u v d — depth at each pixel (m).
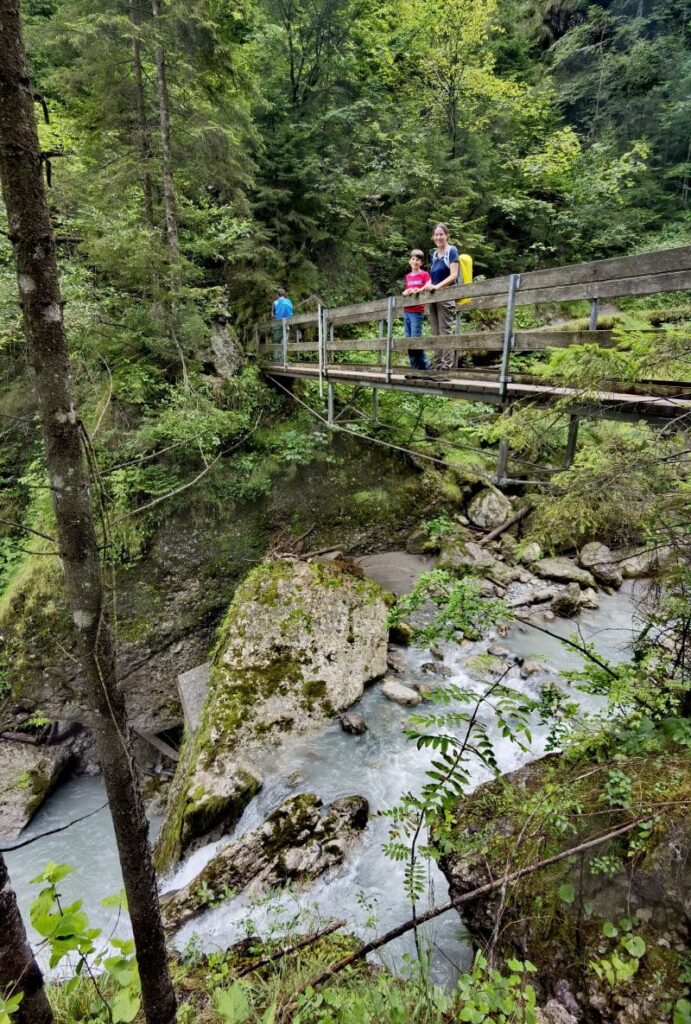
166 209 7.83
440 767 2.36
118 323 7.42
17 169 1.10
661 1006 2.01
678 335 2.13
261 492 8.32
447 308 5.97
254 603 6.12
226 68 8.12
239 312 10.45
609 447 2.54
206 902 3.45
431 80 12.94
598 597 7.45
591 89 16.25
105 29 7.00
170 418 7.09
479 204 12.92
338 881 3.64
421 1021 2.00
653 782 2.55
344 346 7.42
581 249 14.12
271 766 4.76
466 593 3.18
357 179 11.90
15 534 6.88
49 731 5.89
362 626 6.12
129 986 1.57
